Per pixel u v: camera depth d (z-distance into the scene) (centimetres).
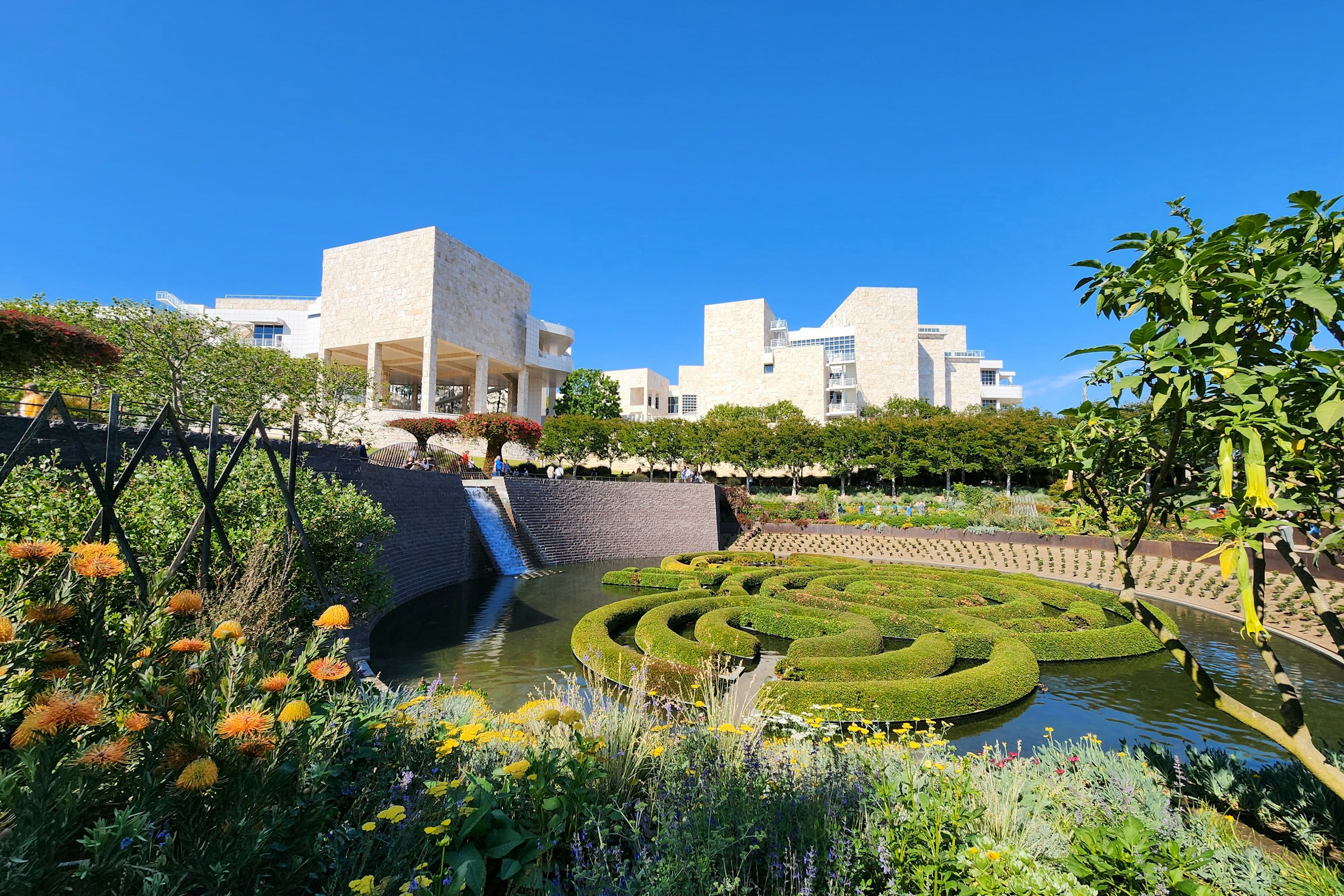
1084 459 468
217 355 2605
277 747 302
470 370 6725
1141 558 2633
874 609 1733
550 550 3116
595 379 6706
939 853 374
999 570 3000
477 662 1373
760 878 378
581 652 1367
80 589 340
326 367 3172
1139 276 391
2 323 1314
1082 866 343
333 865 303
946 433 5106
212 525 773
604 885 326
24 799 231
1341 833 523
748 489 5156
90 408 1130
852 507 4741
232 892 252
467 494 2719
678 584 2331
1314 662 1451
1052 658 1438
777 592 2027
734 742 529
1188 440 420
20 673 286
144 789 260
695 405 7962
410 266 5119
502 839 331
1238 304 348
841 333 7550
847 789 456
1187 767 666
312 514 1036
